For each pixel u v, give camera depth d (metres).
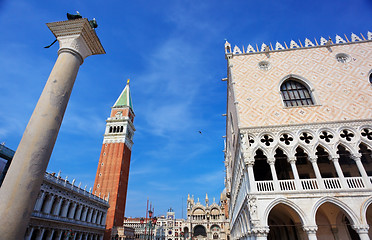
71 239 48.00
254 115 23.19
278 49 28.20
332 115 22.17
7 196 6.69
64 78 9.07
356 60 25.69
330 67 25.56
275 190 18.89
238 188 29.56
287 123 22.23
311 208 17.92
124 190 88.56
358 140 20.56
